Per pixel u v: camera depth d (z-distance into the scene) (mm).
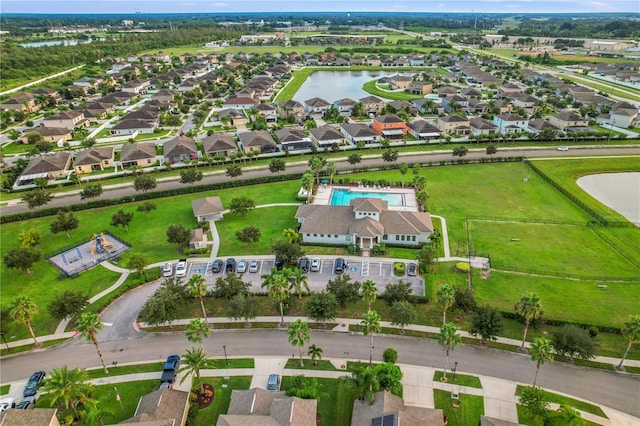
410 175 130375
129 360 64625
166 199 117188
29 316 63812
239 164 142250
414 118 198375
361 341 67688
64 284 82375
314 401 52812
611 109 186375
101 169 139750
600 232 97938
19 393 59625
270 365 63156
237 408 53094
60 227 96000
